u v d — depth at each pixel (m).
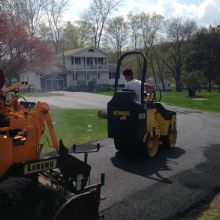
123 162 8.96
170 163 8.94
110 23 78.19
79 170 4.84
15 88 5.60
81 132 13.20
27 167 4.60
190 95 44.38
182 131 14.23
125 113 9.09
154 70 78.38
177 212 6.01
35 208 4.39
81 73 69.50
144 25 75.00
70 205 4.38
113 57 82.56
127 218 5.74
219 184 7.38
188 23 69.75
